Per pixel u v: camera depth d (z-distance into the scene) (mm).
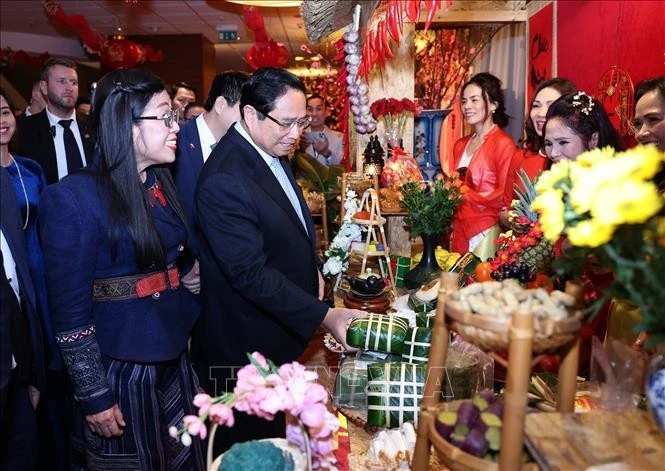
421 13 4293
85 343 1537
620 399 1088
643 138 1962
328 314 1681
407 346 1554
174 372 1799
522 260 1583
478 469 929
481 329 910
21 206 2008
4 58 9461
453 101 4770
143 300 1625
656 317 890
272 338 1831
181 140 2328
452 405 1073
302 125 1759
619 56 3221
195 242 2018
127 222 1526
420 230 2484
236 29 9484
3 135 2016
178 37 9969
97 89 1550
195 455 1764
